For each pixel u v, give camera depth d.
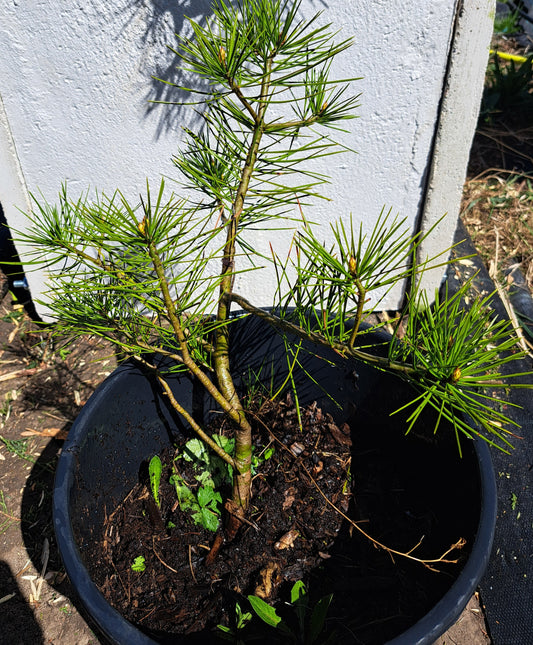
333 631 1.20
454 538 1.28
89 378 2.09
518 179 2.95
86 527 1.28
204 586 1.33
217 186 1.21
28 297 2.39
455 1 1.63
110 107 1.75
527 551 1.61
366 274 0.86
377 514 1.46
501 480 1.76
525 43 3.93
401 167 1.94
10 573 1.60
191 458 1.57
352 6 1.60
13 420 1.97
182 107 1.75
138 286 0.96
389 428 1.57
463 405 0.86
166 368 1.46
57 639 1.48
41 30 1.59
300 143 1.83
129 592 1.32
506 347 0.83
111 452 1.41
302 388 1.67
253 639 1.22
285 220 2.00
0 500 1.76
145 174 1.90
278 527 1.43
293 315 1.19
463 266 2.47
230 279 1.22
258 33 1.02
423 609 1.25
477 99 1.80
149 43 1.63
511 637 1.46
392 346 0.93
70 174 1.88
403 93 1.78
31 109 1.73
